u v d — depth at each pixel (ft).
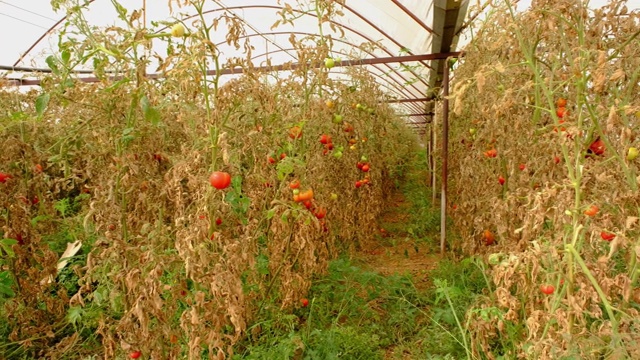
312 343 9.80
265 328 10.21
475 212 13.65
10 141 9.32
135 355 7.40
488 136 11.18
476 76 5.76
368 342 9.82
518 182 9.82
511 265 6.61
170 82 7.89
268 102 8.82
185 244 6.64
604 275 6.02
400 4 14.03
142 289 6.70
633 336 5.23
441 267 13.89
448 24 13.01
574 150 6.66
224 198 7.37
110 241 7.42
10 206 9.50
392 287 12.37
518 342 8.28
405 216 23.49
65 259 10.32
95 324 9.90
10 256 9.00
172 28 6.64
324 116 12.60
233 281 6.87
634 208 6.70
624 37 7.71
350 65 16.52
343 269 13.30
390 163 23.08
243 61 8.25
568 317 6.17
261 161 9.84
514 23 7.05
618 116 6.29
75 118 9.45
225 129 8.68
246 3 18.12
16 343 9.73
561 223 6.73
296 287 10.64
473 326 8.17
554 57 7.30
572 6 6.86
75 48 7.75
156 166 9.13
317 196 11.59
